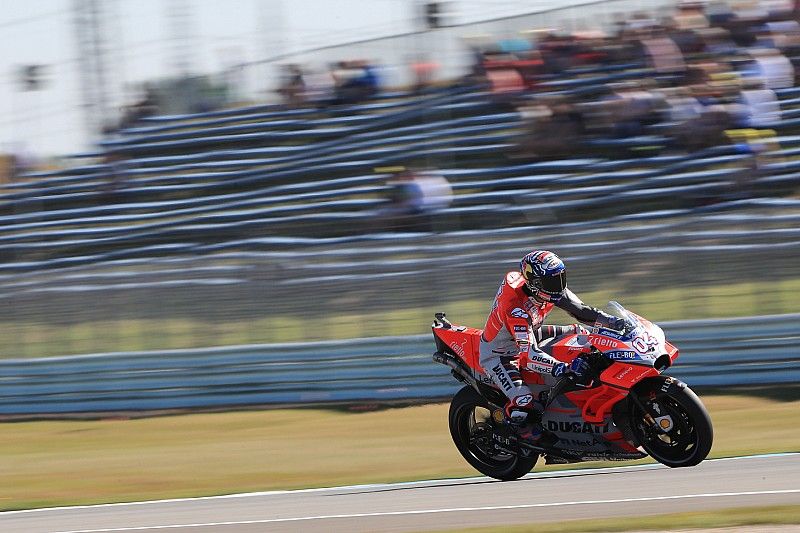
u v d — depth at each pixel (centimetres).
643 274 3947
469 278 4041
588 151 4675
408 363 3650
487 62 4900
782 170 4406
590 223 4244
